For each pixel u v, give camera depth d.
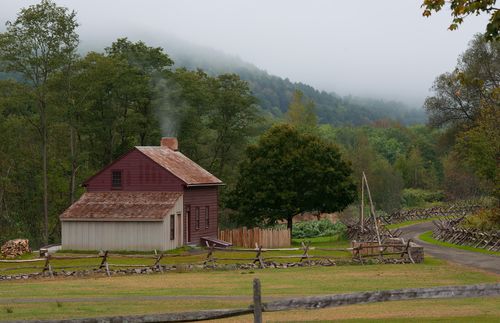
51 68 65.94
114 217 53.09
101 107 76.81
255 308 12.59
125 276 36.94
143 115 79.56
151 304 24.02
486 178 63.81
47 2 64.62
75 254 52.12
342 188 67.94
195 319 12.73
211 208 61.72
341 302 12.83
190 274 37.25
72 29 66.25
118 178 57.03
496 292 13.03
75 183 79.69
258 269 39.69
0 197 78.81
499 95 23.27
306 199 68.31
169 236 53.53
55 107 67.50
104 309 22.84
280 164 67.25
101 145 79.94
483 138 61.41
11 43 63.84
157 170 56.12
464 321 19.03
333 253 49.81
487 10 17.86
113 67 72.12
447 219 76.56
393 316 20.53
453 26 18.36
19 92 66.38
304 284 31.00
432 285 30.02
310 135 69.25
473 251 49.34
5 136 72.75
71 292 28.38
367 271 37.06
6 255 51.06
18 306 23.95
